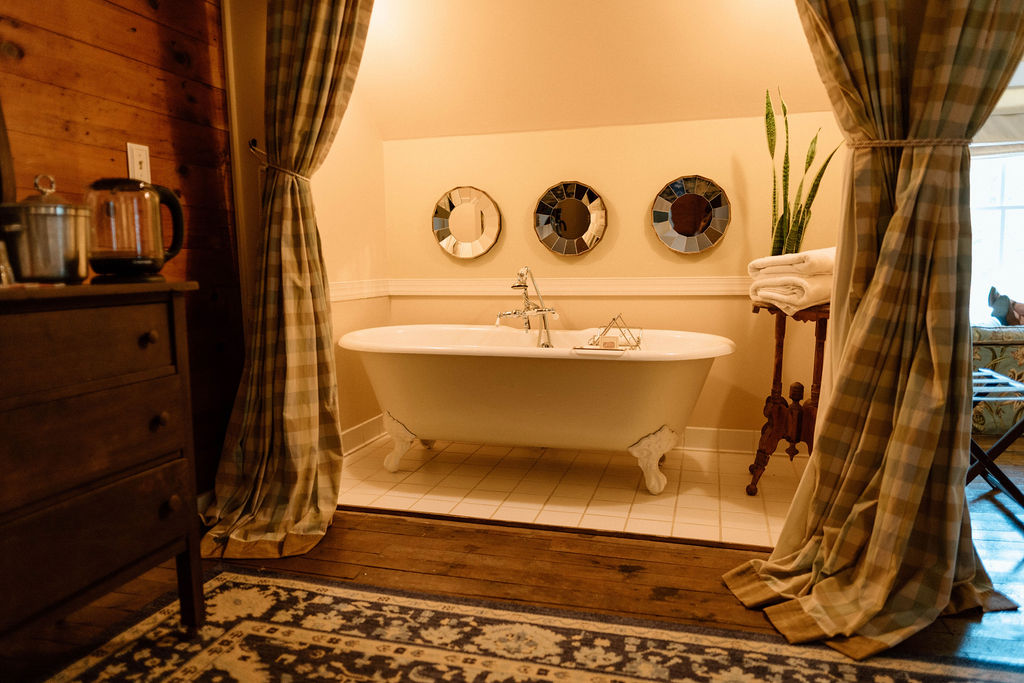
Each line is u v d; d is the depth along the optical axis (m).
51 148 1.94
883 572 1.72
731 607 1.84
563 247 3.37
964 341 1.71
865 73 1.76
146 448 1.60
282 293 2.38
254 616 1.81
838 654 1.61
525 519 2.45
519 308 3.51
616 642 1.67
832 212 3.05
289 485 2.38
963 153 1.72
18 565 1.31
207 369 2.55
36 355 1.34
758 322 3.18
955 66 1.68
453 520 2.47
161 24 2.33
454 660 1.60
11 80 1.82
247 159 2.69
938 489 1.72
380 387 2.92
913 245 1.73
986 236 4.44
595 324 3.40
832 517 1.85
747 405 3.24
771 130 2.84
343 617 1.80
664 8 2.79
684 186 3.17
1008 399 2.38
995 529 2.33
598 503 2.60
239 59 2.64
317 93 2.37
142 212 1.69
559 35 2.96
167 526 1.66
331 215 3.12
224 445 2.47
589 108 3.22
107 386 1.50
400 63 3.22
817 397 2.63
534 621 1.77
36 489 1.34
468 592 1.93
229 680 1.54
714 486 2.78
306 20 2.32
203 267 2.53
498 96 3.26
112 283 1.64
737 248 3.17
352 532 2.37
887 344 1.77
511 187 3.44
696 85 3.04
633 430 2.66
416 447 3.40
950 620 1.75
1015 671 1.53
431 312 3.65
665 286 3.27
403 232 3.64
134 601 1.90
